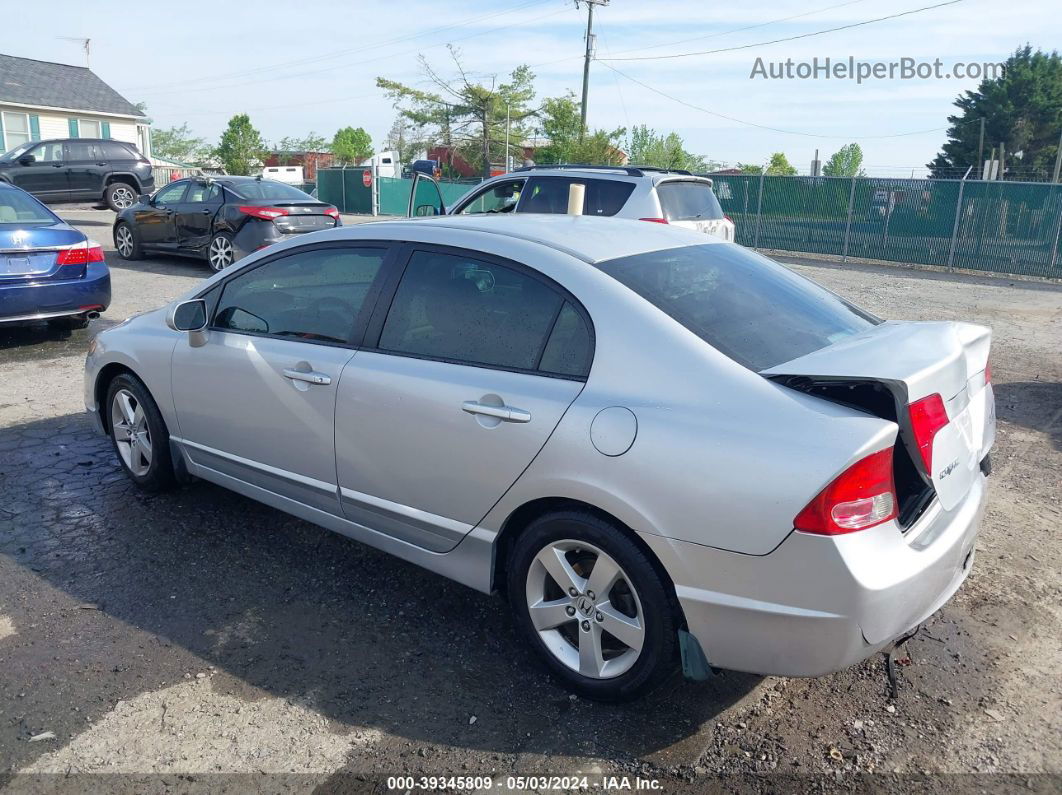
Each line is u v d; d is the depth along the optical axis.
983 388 3.22
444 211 15.68
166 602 3.67
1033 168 47.62
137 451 4.75
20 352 8.12
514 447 2.95
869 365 2.63
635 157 39.00
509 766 2.71
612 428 2.73
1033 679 3.12
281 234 12.74
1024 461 5.43
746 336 2.92
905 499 2.70
